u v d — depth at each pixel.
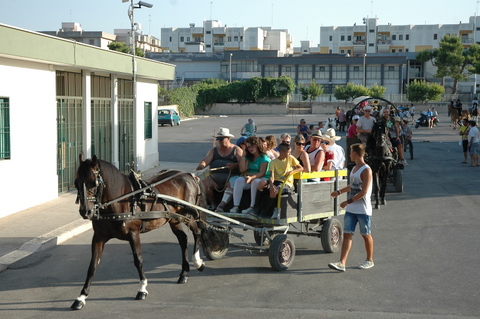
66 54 14.98
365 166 9.25
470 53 89.31
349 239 9.36
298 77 94.69
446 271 9.29
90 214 7.38
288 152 9.53
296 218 9.52
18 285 8.69
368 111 16.34
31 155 14.30
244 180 9.66
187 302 7.88
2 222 12.55
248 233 12.28
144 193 8.20
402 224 13.04
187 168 23.11
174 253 10.62
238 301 7.91
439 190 17.77
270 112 74.94
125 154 20.86
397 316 7.26
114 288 8.52
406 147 27.92
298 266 9.73
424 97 77.31
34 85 14.41
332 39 130.00
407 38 125.00
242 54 98.69
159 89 64.38
